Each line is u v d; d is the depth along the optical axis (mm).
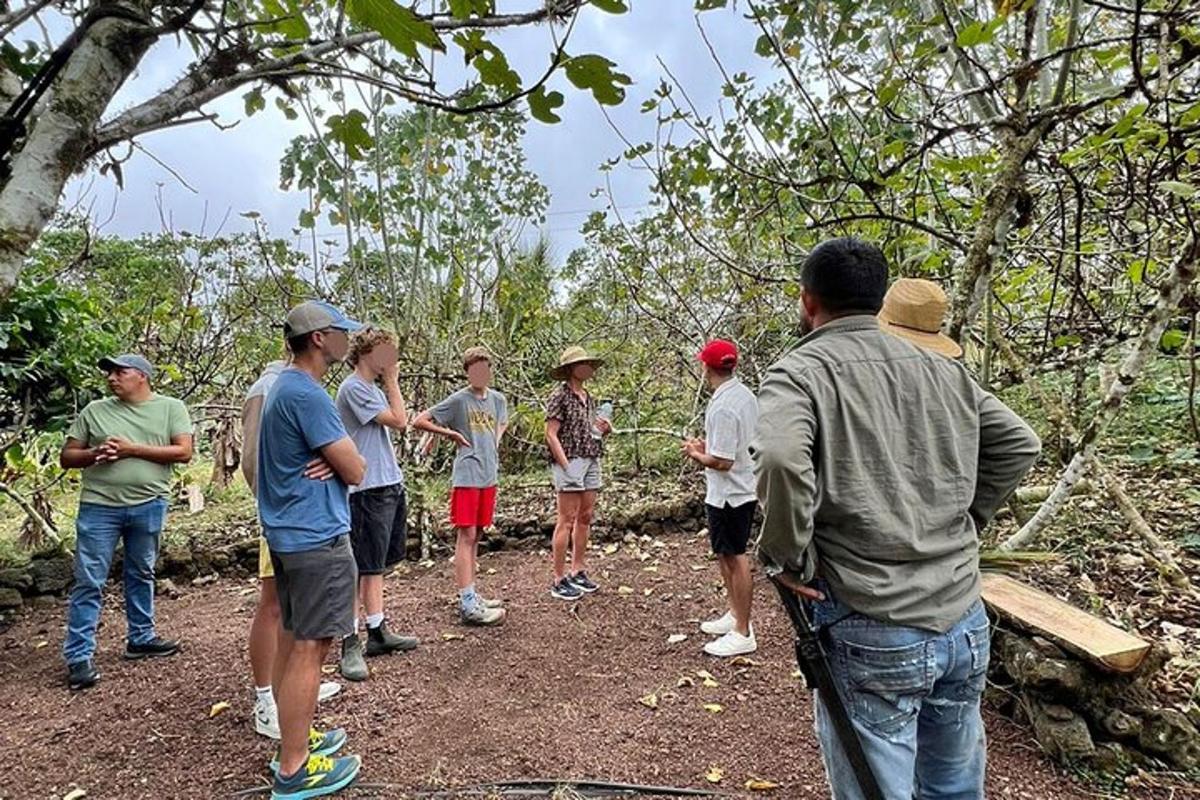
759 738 3035
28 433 4773
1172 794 2463
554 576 4855
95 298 6648
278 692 2617
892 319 2764
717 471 3678
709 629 4086
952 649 1620
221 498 6910
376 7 742
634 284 7133
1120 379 3191
